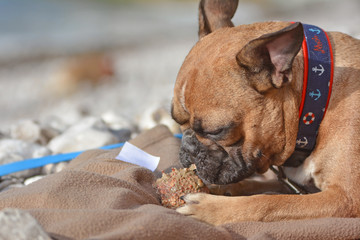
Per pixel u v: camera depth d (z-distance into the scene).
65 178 3.03
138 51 26.66
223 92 3.26
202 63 3.37
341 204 3.30
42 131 5.97
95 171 3.69
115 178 3.21
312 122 3.48
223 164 3.46
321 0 42.69
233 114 3.28
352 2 36.41
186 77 3.39
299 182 3.76
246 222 3.01
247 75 3.26
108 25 36.59
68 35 32.28
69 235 2.49
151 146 4.61
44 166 4.92
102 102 14.20
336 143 3.45
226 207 3.21
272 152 3.50
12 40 29.92
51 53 26.66
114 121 6.87
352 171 3.35
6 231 2.24
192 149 3.52
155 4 46.56
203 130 3.33
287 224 3.02
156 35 33.50
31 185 3.13
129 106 11.83
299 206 3.26
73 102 15.79
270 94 3.33
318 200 3.30
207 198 3.29
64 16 37.94
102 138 5.47
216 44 3.49
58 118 7.80
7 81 20.80
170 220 2.60
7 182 4.63
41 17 36.88
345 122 3.44
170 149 4.48
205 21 4.09
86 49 27.97
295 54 3.07
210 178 3.50
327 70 3.46
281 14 38.25
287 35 3.01
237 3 4.14
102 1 44.81
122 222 2.59
